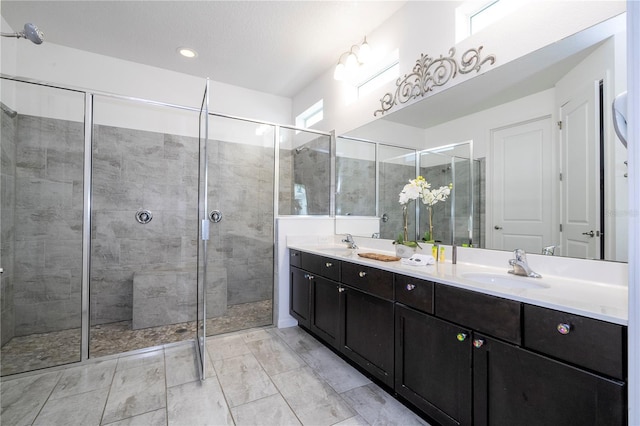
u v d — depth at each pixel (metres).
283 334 2.66
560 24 1.40
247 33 2.60
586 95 1.32
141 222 3.02
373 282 1.79
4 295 2.30
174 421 1.50
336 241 3.11
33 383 1.85
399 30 2.32
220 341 2.50
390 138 2.43
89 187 2.35
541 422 1.02
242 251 3.10
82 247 2.25
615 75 1.23
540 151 1.49
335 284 2.16
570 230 1.38
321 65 3.17
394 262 1.85
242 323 2.89
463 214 1.86
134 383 1.85
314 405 1.63
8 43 2.40
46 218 2.54
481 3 1.79
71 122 2.67
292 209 3.25
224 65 3.14
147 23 2.45
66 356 2.19
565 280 1.37
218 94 3.52
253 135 3.29
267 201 3.14
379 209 2.55
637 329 0.68
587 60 1.31
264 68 3.22
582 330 0.92
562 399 0.96
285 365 2.07
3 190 2.27
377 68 2.62
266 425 1.47
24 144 2.47
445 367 1.34
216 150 3.24
